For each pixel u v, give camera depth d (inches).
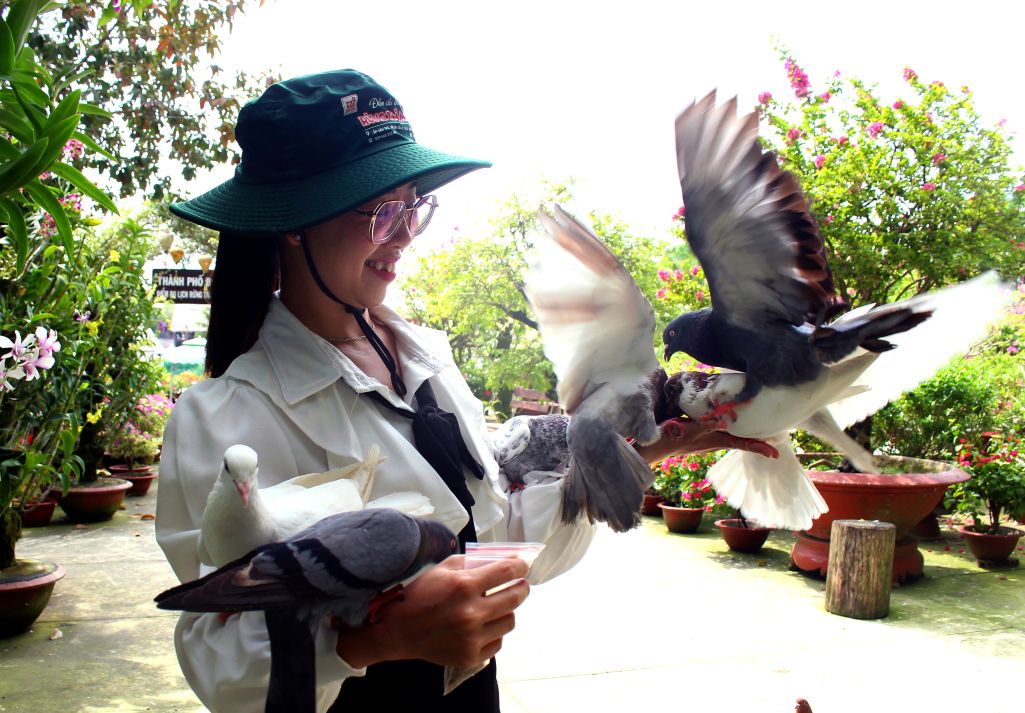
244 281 62.0
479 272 510.9
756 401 66.0
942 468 233.8
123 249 262.7
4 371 114.9
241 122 58.1
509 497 67.2
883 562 182.4
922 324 64.8
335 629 45.0
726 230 61.8
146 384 307.1
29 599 171.8
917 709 135.5
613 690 143.5
